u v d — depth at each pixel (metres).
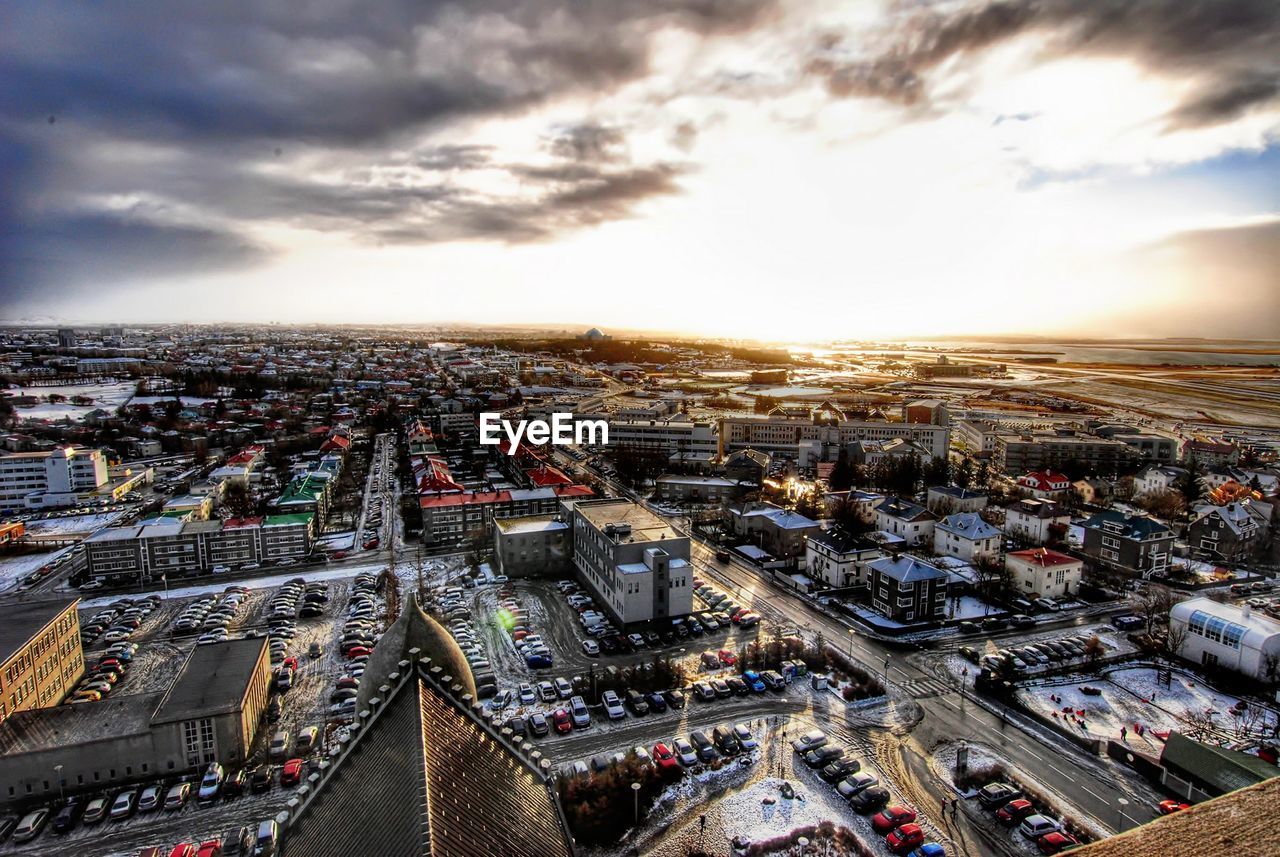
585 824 76.81
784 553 163.75
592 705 102.25
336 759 39.94
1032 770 86.88
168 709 87.88
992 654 117.12
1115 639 123.19
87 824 78.69
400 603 137.00
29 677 97.94
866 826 78.12
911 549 172.12
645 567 129.38
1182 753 81.94
